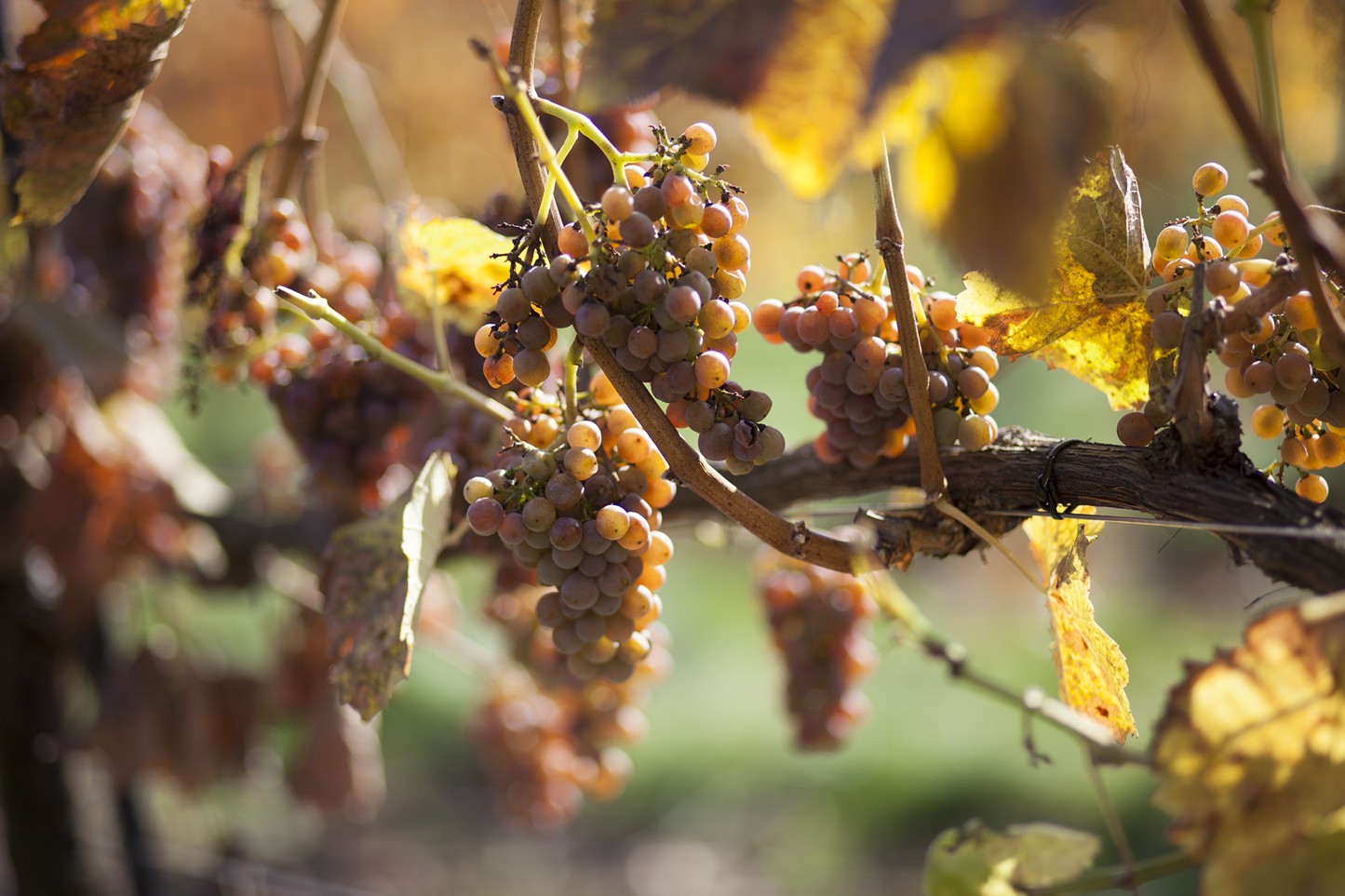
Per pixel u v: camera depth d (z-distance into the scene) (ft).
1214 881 2.73
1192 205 4.49
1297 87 3.36
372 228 5.12
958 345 3.30
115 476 5.13
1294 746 2.71
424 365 3.91
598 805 15.85
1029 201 2.55
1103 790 3.70
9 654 5.49
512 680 5.66
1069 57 2.56
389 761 16.46
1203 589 15.15
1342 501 8.41
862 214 3.75
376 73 7.66
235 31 7.89
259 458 5.64
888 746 15.70
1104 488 3.13
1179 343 3.05
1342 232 3.07
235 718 5.66
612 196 2.95
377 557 3.42
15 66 3.38
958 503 3.31
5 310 4.81
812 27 2.61
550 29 3.84
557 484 3.07
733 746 16.43
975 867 3.58
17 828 5.57
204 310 3.98
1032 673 15.62
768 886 13.99
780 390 13.61
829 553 3.16
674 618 18.35
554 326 3.05
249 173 3.89
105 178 4.55
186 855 6.86
